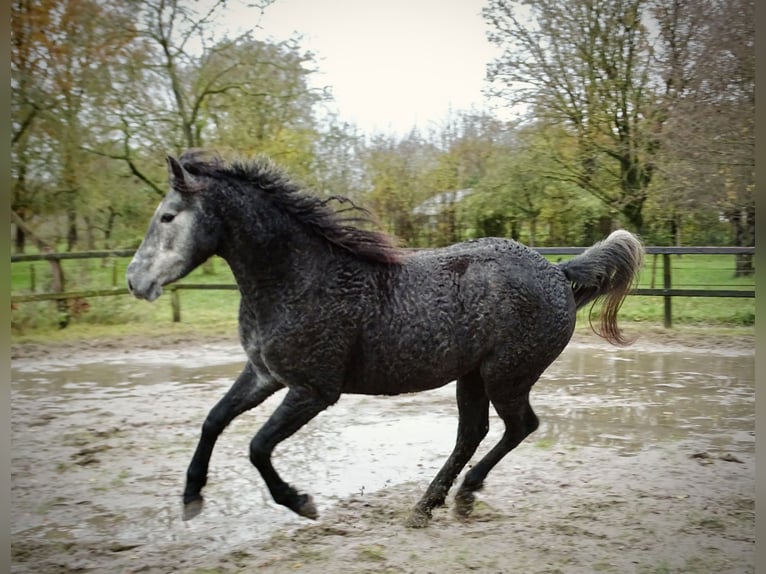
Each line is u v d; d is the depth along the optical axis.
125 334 11.06
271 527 3.89
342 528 3.88
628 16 13.97
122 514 4.08
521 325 3.92
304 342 3.60
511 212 16.39
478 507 4.20
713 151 12.38
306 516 3.70
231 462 5.03
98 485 4.57
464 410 4.14
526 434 4.20
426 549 3.58
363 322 3.68
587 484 4.57
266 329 3.64
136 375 8.28
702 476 4.71
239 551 3.56
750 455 5.17
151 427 6.00
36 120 12.40
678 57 13.43
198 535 3.78
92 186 13.38
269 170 3.73
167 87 13.47
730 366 8.52
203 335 11.07
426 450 5.34
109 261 13.64
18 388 7.57
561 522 3.94
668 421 6.11
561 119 14.86
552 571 3.32
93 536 3.77
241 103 13.99
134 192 14.45
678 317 11.91
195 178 3.59
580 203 16.23
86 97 12.75
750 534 3.77
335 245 3.70
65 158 12.79
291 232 3.65
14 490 4.48
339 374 3.70
